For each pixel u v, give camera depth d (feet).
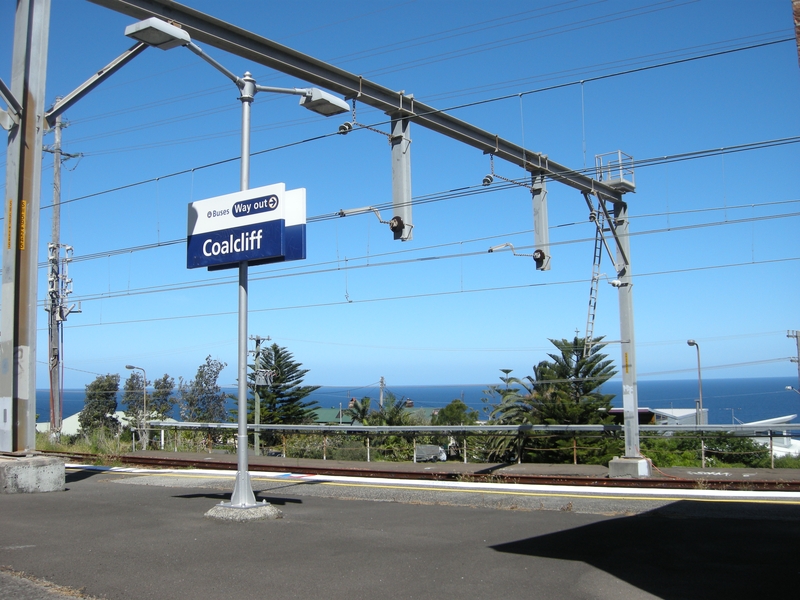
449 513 32.12
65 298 97.19
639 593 18.95
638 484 47.32
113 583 20.20
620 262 57.26
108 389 159.43
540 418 90.79
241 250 31.58
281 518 30.66
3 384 43.60
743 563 22.21
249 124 32.63
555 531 27.55
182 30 29.60
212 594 19.13
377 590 19.40
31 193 43.91
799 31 19.10
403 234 37.22
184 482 46.24
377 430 67.15
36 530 28.02
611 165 52.19
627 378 56.24
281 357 146.51
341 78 35.09
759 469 57.11
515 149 44.09
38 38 44.47
